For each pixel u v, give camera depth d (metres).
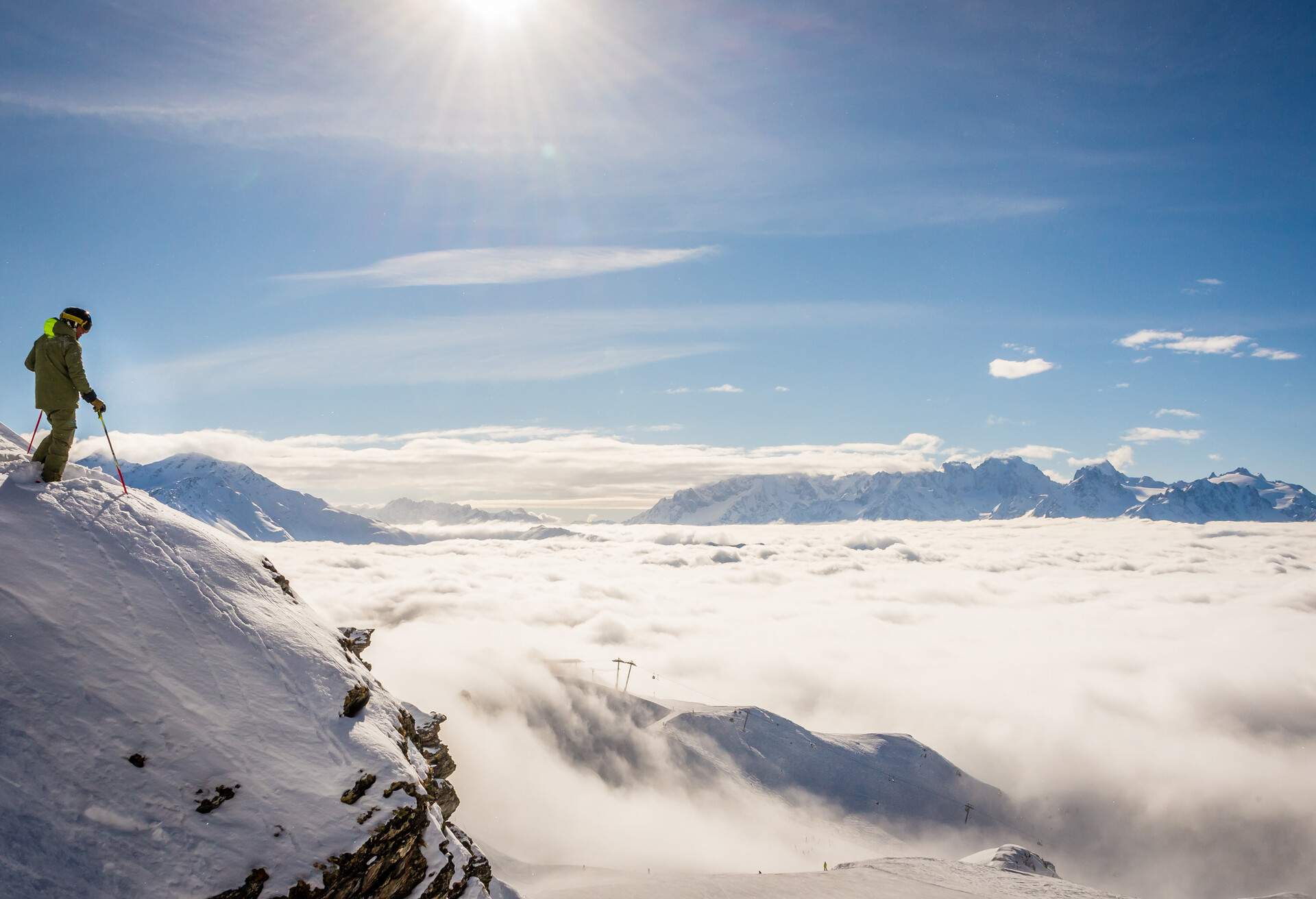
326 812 10.27
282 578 14.22
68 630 10.03
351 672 12.94
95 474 12.92
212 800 9.54
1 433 13.80
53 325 12.16
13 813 8.16
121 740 9.39
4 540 10.52
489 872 15.92
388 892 10.49
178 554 12.32
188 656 10.91
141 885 8.39
